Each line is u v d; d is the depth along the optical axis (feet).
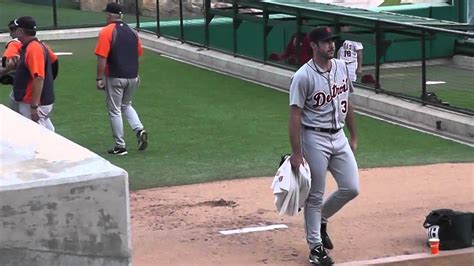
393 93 53.21
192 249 27.14
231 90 60.13
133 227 29.58
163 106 54.95
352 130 26.50
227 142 45.37
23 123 17.40
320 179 25.31
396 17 56.70
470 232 27.71
